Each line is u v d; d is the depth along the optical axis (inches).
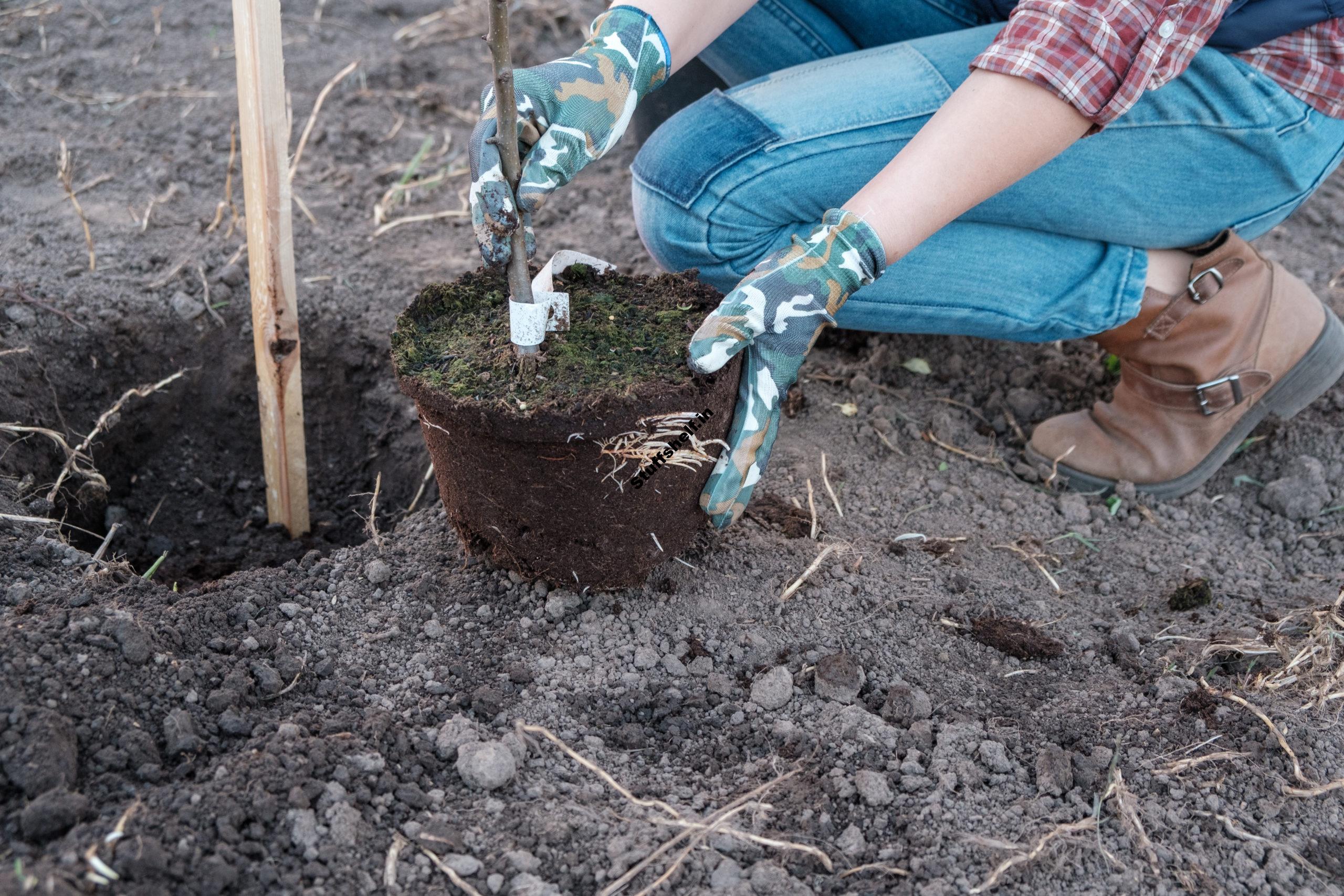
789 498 77.5
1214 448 81.1
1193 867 53.6
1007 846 53.2
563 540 60.9
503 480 58.1
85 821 48.2
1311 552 78.9
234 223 102.2
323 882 48.9
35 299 87.9
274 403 77.4
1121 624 70.4
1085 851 54.0
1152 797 56.9
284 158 67.7
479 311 62.7
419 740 57.2
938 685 64.4
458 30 142.9
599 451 55.3
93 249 96.3
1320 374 78.2
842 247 57.1
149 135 115.7
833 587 70.0
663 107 100.3
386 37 140.6
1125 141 67.0
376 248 103.0
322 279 97.3
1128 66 55.2
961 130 55.8
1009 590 72.7
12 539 65.1
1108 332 77.1
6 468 74.7
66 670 53.7
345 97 126.3
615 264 101.7
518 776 56.4
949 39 72.0
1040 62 54.2
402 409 91.0
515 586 67.8
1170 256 76.2
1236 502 83.5
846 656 63.4
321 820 50.9
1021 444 88.5
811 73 72.4
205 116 119.6
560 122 55.3
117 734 52.4
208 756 53.7
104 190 106.1
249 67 63.9
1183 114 66.1
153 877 46.2
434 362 58.2
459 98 130.4
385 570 68.7
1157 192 70.0
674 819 54.4
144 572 83.3
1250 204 72.6
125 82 125.3
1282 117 67.0
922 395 91.7
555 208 111.7
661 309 62.2
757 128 69.2
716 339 54.9
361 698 59.9
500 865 51.1
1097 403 85.0
